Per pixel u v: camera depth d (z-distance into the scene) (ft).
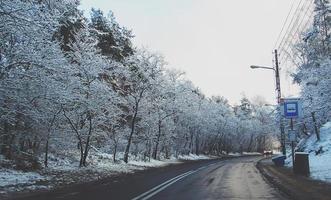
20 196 47.80
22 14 59.47
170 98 171.22
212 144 335.26
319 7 150.82
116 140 133.18
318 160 112.47
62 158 108.88
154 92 154.61
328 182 63.00
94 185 64.80
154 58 150.92
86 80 101.91
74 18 103.60
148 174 96.02
